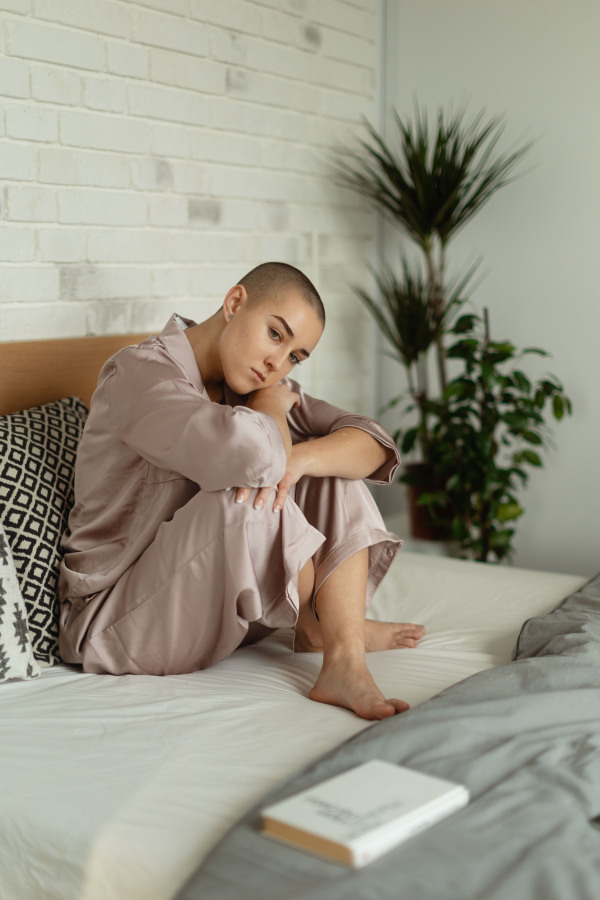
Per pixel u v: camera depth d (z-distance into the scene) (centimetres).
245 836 97
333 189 317
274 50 285
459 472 296
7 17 204
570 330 309
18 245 212
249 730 131
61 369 215
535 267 313
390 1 332
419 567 229
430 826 97
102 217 232
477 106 319
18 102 208
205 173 263
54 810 110
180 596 148
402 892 86
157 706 139
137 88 238
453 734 116
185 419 142
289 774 115
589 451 309
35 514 169
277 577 150
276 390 159
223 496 143
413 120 333
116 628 155
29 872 110
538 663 139
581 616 164
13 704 142
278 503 146
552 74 303
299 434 183
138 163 241
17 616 153
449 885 87
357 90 324
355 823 94
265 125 284
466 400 297
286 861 92
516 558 328
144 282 246
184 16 251
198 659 155
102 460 165
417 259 338
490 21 312
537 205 310
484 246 322
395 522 343
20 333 214
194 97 256
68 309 225
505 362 322
